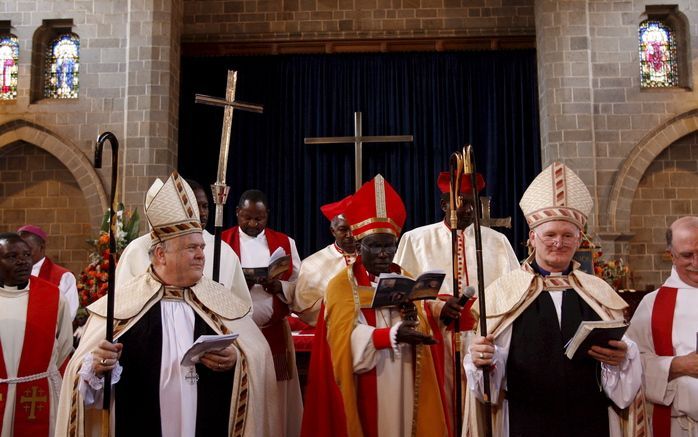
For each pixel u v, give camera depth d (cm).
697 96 1127
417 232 470
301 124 1206
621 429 281
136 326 305
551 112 1112
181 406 296
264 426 319
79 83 1141
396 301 307
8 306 421
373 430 305
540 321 288
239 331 322
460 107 1199
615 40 1140
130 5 1141
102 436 281
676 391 306
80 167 1121
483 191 1173
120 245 728
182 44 1220
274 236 498
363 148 1196
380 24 1216
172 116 1132
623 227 1095
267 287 425
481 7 1216
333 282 328
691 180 1141
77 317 656
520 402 283
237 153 1198
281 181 1194
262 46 1221
